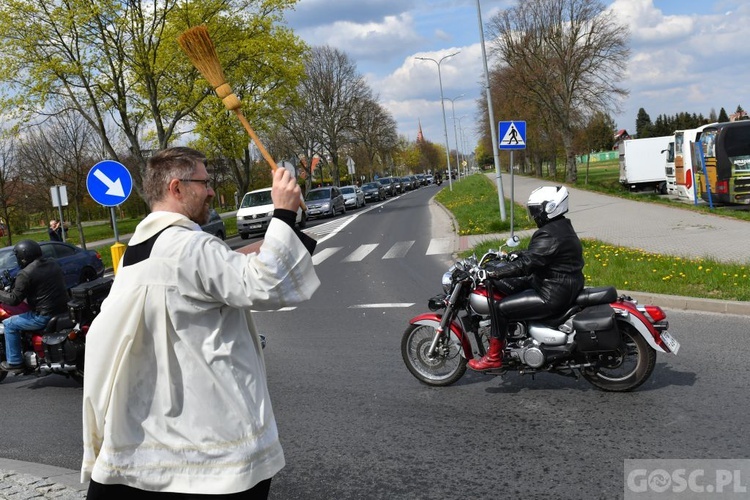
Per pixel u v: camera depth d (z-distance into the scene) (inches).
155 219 86.7
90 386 84.0
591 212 908.6
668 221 714.8
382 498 153.9
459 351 233.3
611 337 203.5
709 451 164.7
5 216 1189.1
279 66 1282.0
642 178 1444.4
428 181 3742.6
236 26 1131.9
